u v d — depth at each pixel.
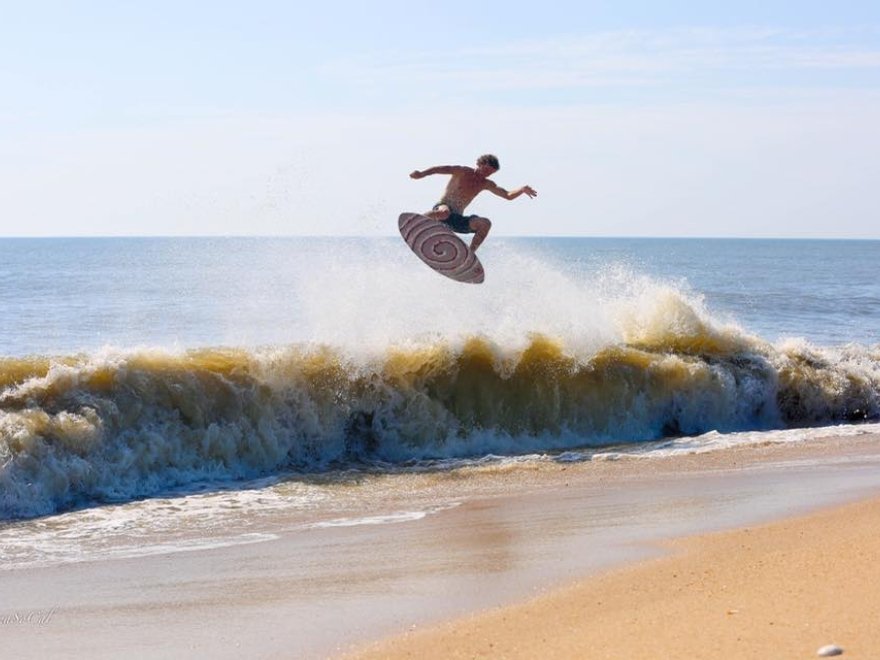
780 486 12.19
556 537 9.89
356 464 15.49
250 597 8.09
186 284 51.31
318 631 7.07
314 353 16.33
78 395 13.95
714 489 12.25
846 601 6.78
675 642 6.16
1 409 13.38
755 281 77.06
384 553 9.54
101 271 72.25
